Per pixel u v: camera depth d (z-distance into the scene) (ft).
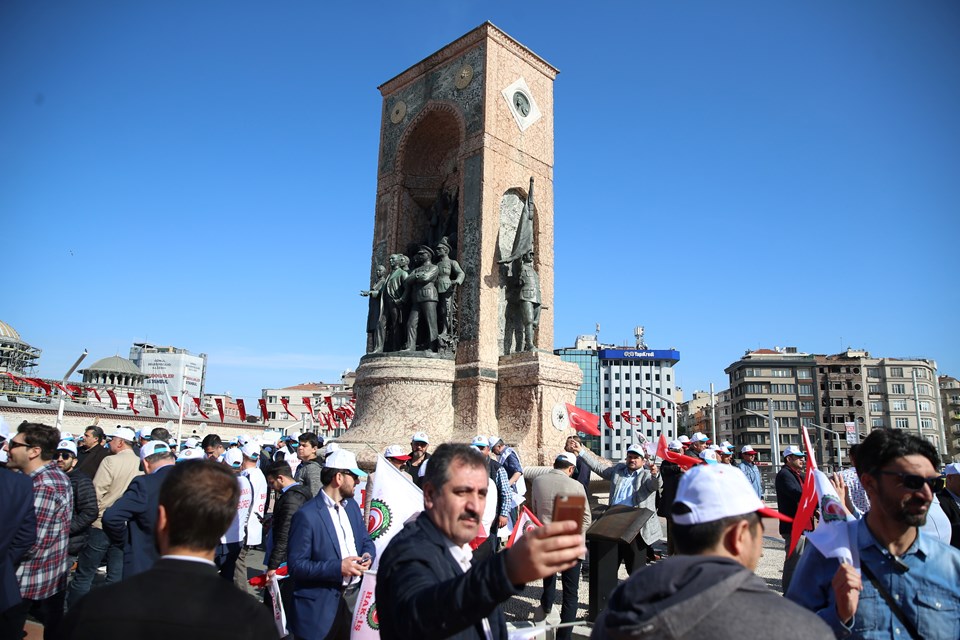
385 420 54.44
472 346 56.39
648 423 448.24
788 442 378.53
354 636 19.15
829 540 12.93
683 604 7.97
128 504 23.11
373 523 21.58
